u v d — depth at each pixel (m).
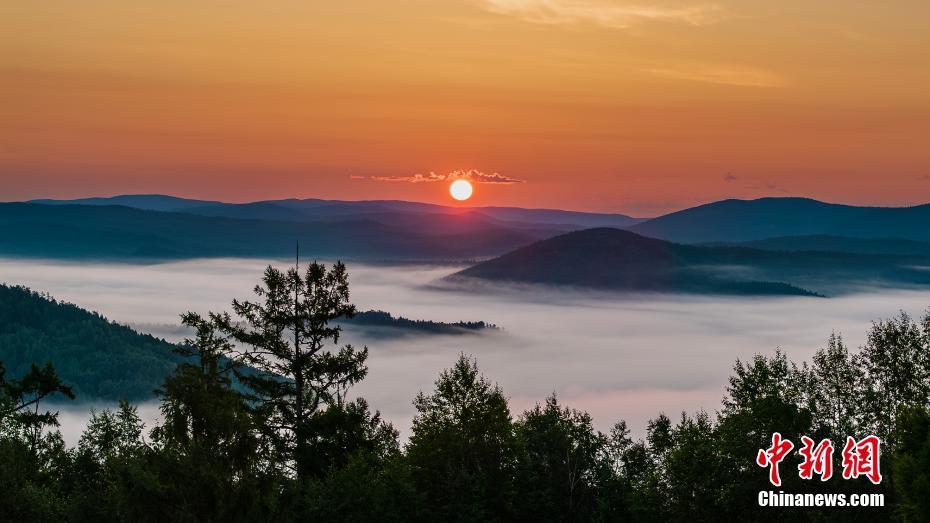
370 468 39.78
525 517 42.94
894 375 41.06
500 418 43.34
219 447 28.52
